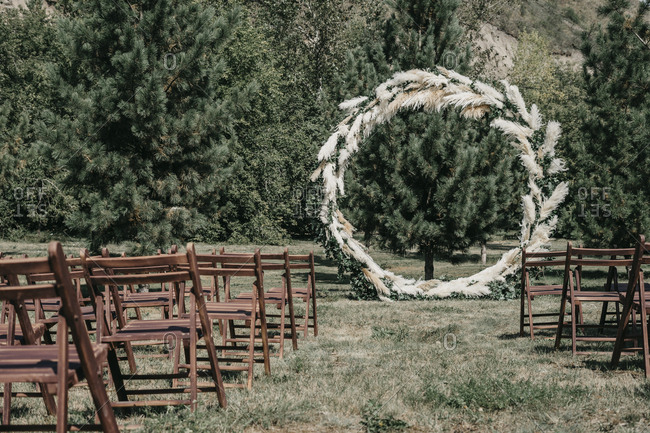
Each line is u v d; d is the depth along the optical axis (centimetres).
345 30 3550
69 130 1332
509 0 3288
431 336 838
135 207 1354
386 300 1412
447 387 507
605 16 1608
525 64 4741
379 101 1462
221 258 529
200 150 1430
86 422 416
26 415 450
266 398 462
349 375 562
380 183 1634
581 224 1574
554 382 511
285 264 694
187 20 1441
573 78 4934
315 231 1498
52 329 927
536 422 409
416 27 1778
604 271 2161
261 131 3434
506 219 1688
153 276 404
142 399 487
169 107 1428
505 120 1409
